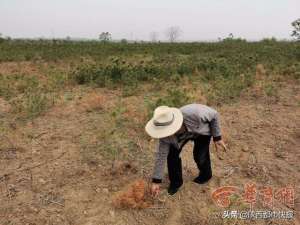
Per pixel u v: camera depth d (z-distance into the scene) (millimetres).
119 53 16688
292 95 8328
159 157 4039
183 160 5301
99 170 5023
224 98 7984
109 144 5652
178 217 4266
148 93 8609
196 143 4477
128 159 5281
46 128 6383
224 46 19562
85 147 5625
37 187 4672
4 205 4355
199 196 4598
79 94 8562
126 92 8500
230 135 6164
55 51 16656
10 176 4887
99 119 6715
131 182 4781
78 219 4188
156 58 14328
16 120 6750
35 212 4262
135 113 6805
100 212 4285
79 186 4699
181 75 10516
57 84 9438
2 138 5918
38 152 5523
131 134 6027
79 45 20359
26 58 14570
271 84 9008
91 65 11227
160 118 3896
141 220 4199
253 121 6742
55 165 5152
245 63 11883
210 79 9812
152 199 4477
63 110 7316
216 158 5430
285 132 6312
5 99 8172
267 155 5586
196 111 4094
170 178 4492
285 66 10992
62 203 4406
